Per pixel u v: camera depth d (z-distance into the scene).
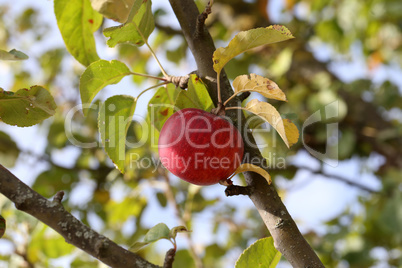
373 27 1.72
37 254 1.14
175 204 1.32
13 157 1.48
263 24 1.66
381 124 1.58
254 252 0.88
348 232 1.45
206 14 0.87
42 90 0.86
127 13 0.80
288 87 1.70
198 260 1.24
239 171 0.85
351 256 1.40
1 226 0.83
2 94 0.85
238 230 1.58
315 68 1.67
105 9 0.79
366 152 1.62
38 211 0.81
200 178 0.85
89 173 1.49
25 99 0.86
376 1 1.60
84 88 0.91
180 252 1.33
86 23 0.98
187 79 0.88
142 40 0.91
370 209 1.44
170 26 1.69
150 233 0.84
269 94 0.84
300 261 0.83
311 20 1.78
